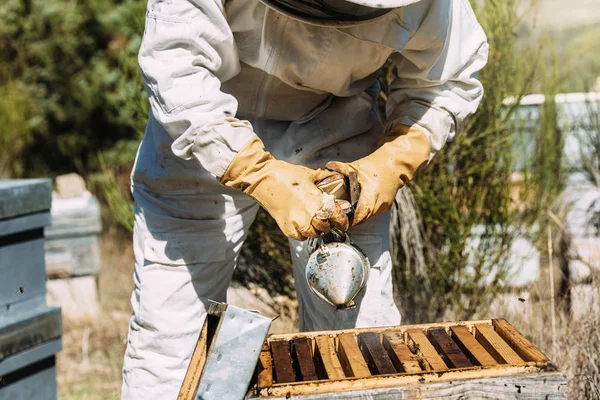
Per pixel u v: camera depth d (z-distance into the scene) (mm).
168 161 1937
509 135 3199
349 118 2033
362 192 1732
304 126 2008
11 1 6363
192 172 1923
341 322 2051
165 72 1650
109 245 5293
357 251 1666
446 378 1377
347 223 1631
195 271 1988
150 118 1993
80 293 4156
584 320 2551
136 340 2014
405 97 1962
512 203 3447
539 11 3588
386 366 1463
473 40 1917
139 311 2004
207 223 1977
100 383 3389
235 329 1449
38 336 2611
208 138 1649
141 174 2002
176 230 1967
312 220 1596
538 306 2893
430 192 2994
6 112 6172
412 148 1857
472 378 1374
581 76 4098
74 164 6562
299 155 2002
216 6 1649
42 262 2660
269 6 1641
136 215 2057
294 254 2107
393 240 3035
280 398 1355
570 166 3973
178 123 1671
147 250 1988
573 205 3746
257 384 1412
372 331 1632
